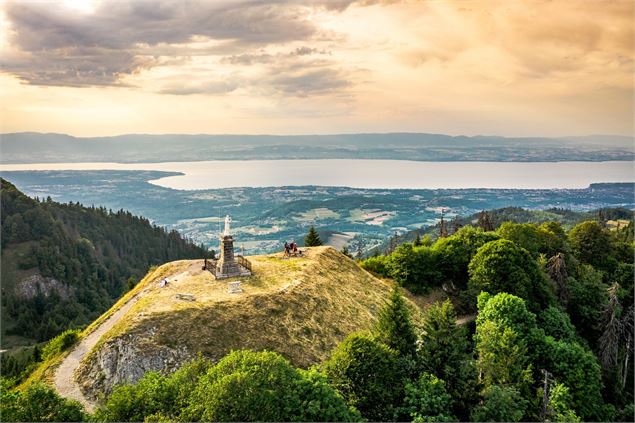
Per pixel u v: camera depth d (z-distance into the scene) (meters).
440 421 40.56
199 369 41.91
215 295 58.22
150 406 36.22
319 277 70.31
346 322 61.84
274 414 34.00
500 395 43.97
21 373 54.22
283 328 55.28
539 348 59.47
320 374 39.66
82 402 43.84
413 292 85.00
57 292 181.38
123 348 47.50
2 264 180.25
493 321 59.69
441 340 48.56
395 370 45.22
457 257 88.75
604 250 106.50
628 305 87.38
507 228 100.62
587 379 57.19
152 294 58.62
